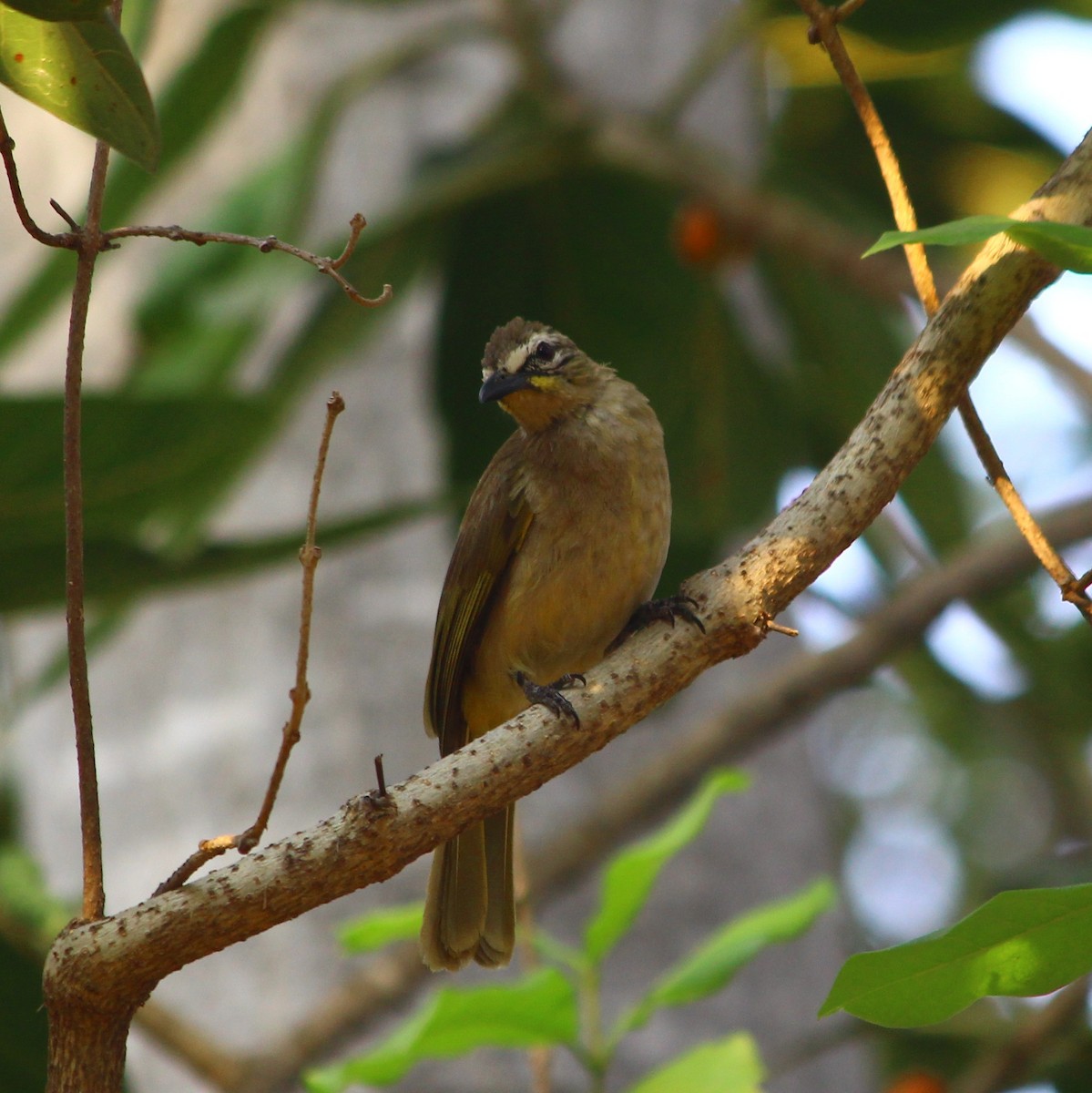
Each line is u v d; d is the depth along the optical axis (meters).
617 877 6.61
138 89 4.62
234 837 4.74
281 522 10.81
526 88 11.68
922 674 15.16
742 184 11.73
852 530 5.17
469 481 11.13
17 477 8.10
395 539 10.63
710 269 11.73
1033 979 4.41
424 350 11.64
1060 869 11.17
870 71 13.22
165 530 9.23
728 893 10.60
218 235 4.68
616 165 11.78
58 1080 4.79
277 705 10.27
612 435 8.68
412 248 11.51
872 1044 11.66
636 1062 9.80
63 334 11.70
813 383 13.52
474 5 12.28
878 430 5.14
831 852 11.73
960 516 12.97
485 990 6.08
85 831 4.82
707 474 12.83
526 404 8.82
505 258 12.02
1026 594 13.84
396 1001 9.16
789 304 13.22
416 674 10.36
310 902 4.77
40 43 4.59
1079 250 4.05
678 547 12.01
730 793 10.95
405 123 11.81
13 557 8.38
